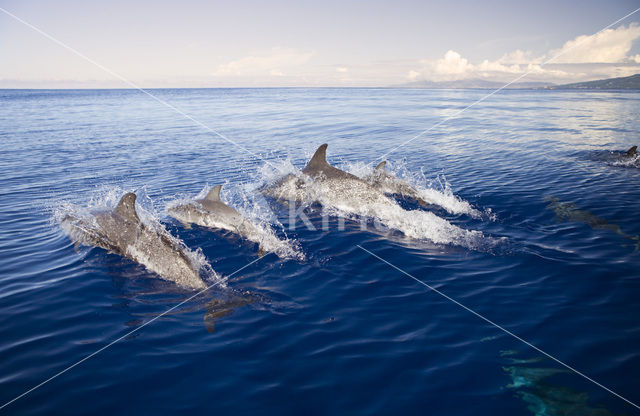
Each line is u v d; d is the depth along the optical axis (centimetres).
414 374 424
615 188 1155
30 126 2900
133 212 743
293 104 6197
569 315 532
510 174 1384
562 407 376
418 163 1630
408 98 8825
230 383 412
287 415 371
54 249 743
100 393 397
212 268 679
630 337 480
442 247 776
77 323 518
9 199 1077
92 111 4519
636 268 661
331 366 438
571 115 3806
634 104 5422
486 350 462
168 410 377
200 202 916
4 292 592
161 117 3775
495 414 369
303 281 640
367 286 625
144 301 573
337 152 1917
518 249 757
